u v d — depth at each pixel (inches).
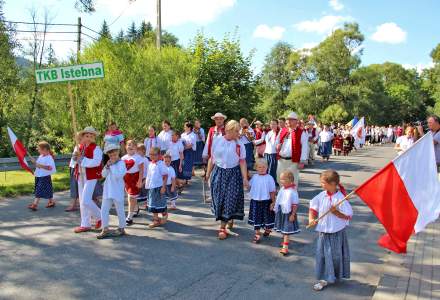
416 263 231.6
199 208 373.1
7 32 696.4
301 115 2188.7
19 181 497.4
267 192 277.4
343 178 581.9
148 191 315.0
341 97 2223.2
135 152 323.6
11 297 188.4
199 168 653.3
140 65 625.6
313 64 2241.6
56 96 588.4
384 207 204.7
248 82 909.2
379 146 1520.7
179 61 767.7
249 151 603.2
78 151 295.4
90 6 591.5
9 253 246.1
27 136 682.8
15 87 678.5
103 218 278.7
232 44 896.9
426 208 203.3
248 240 282.5
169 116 689.0
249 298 191.8
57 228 301.6
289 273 224.2
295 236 293.6
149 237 283.7
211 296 193.0
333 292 200.2
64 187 456.4
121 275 215.8
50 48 848.3
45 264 229.6
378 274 225.5
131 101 598.9
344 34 2181.3
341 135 999.0
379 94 2372.0
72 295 191.6
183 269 225.9
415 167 205.0
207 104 845.2
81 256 243.1
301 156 391.9
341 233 203.6
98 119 581.0
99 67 291.3
